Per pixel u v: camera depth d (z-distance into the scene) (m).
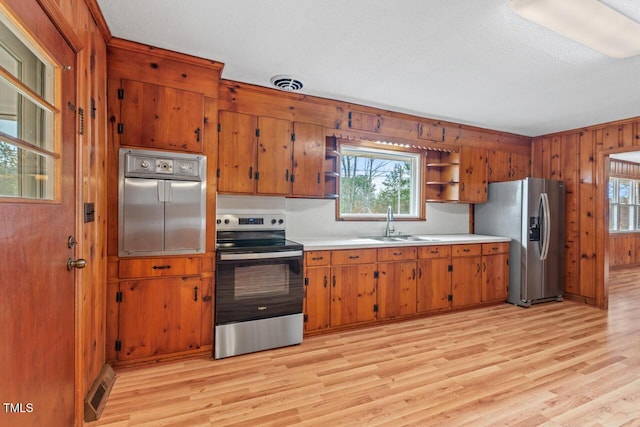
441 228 4.45
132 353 2.30
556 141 4.50
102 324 2.12
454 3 1.71
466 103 3.33
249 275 2.64
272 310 2.71
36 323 1.21
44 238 1.27
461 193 4.16
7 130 1.10
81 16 1.65
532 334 3.07
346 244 3.08
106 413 1.82
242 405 1.91
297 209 3.54
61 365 1.44
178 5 1.79
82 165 1.68
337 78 2.73
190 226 2.44
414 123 3.81
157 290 2.36
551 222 4.17
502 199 4.27
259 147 2.97
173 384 2.13
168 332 2.40
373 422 1.77
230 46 2.24
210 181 2.54
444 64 2.44
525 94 3.04
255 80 2.83
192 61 2.42
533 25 1.89
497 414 1.85
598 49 2.09
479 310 3.84
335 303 3.06
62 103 1.43
